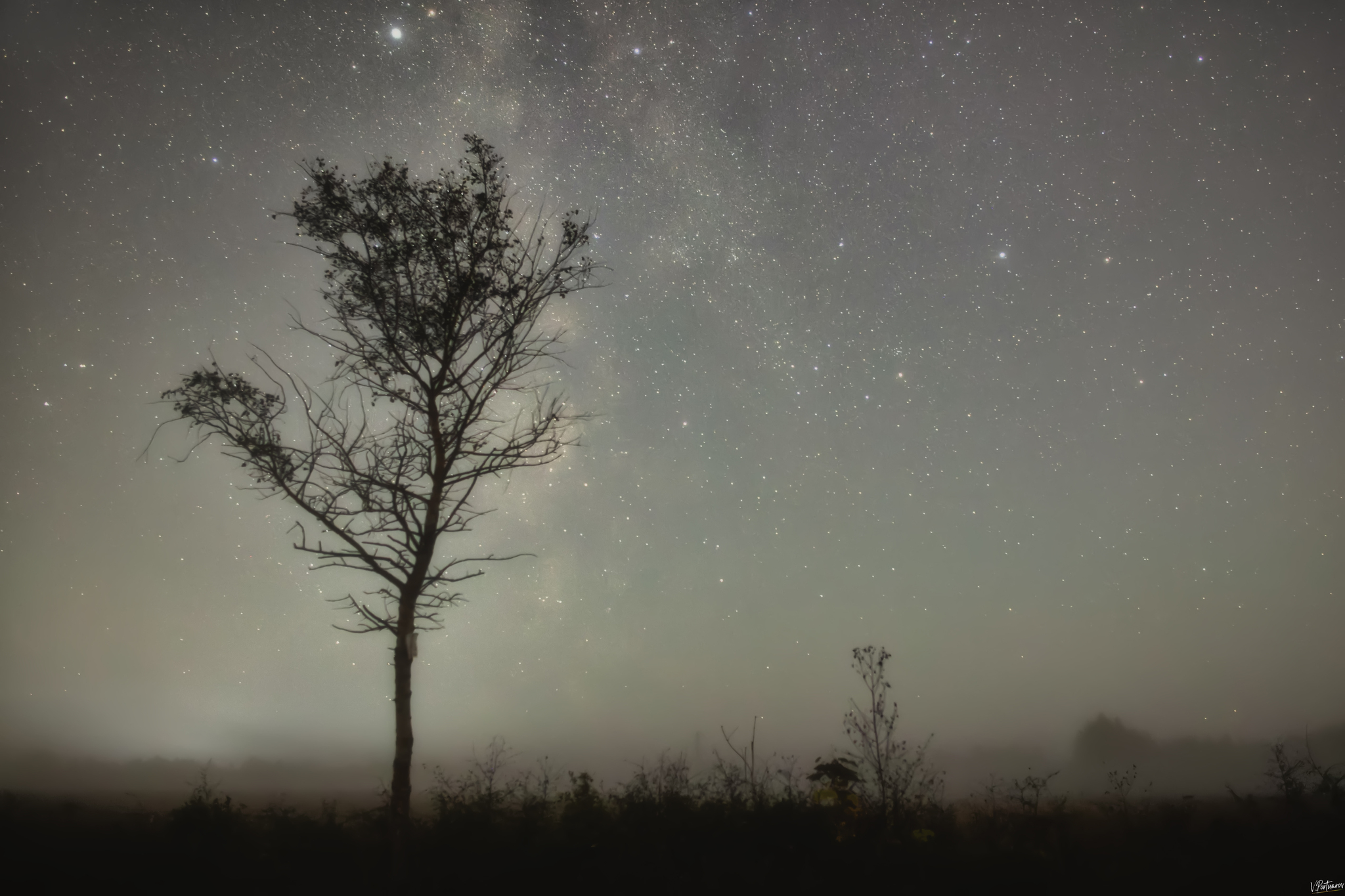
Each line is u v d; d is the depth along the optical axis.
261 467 5.69
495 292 6.06
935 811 6.50
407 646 5.33
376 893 5.04
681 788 6.85
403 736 5.13
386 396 5.91
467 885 5.20
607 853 5.55
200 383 5.70
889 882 5.20
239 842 5.90
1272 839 5.93
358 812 6.30
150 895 5.06
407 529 5.69
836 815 5.99
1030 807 6.79
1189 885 5.14
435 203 6.06
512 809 6.64
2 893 4.98
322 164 6.08
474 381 6.00
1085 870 5.45
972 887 5.13
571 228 6.40
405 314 5.83
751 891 5.02
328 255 5.99
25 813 7.47
